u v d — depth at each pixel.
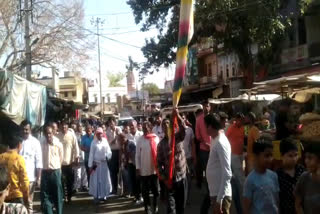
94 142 12.77
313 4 26.73
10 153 7.63
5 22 26.64
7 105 13.34
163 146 9.12
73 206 12.70
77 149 13.32
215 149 6.97
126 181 13.59
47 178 10.30
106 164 12.70
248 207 5.50
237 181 8.73
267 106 20.03
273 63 30.30
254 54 32.34
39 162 9.87
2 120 13.66
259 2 24.19
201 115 11.71
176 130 9.11
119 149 13.97
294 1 25.59
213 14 24.62
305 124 7.95
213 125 7.03
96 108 76.25
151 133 10.99
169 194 9.05
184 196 9.23
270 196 5.41
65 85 59.75
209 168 7.08
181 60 8.10
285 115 7.83
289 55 29.05
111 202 13.04
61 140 13.13
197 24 26.05
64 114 27.72
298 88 13.10
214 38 28.03
